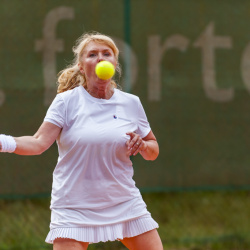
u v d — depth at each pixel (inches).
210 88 948.0
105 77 454.9
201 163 940.0
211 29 950.4
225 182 947.3
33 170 872.9
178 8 939.3
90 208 461.4
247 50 962.1
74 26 895.1
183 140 935.0
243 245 961.5
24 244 901.8
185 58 940.0
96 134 456.4
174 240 960.3
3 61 868.6
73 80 501.4
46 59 882.1
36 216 922.7
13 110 867.4
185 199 1040.8
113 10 912.9
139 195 487.8
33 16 880.9
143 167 916.0
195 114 941.2
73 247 458.0
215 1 952.3
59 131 466.0
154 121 924.6
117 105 477.7
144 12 924.6
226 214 1027.9
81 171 458.0
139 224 478.0
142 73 920.3
